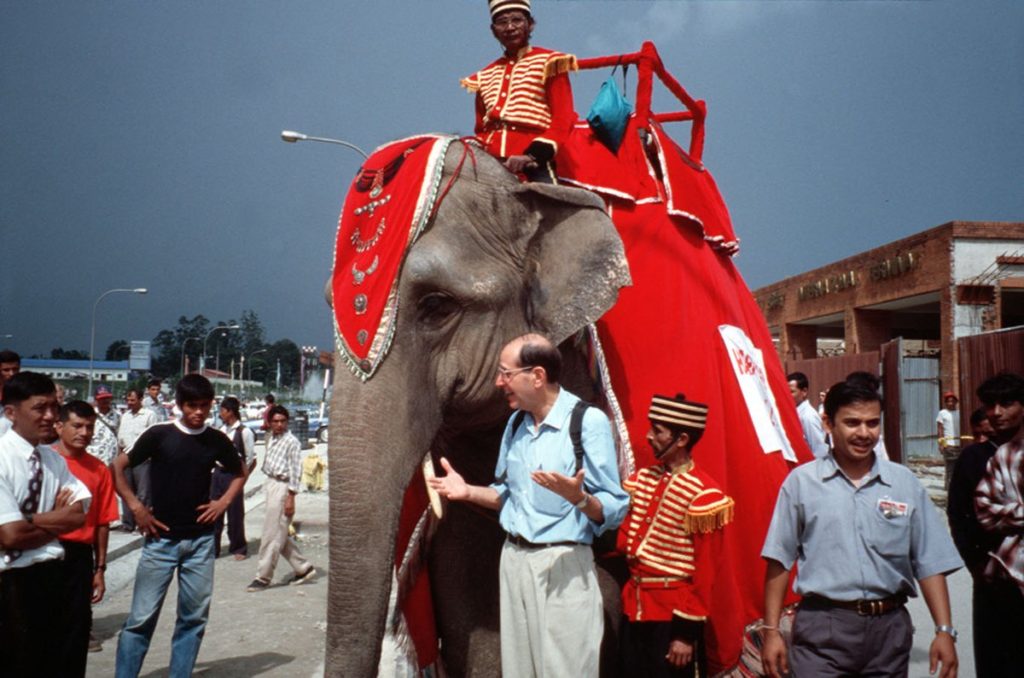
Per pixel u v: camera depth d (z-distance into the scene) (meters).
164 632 8.20
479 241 3.59
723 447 4.20
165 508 6.04
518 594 3.53
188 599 6.09
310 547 13.00
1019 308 27.42
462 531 4.05
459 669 4.10
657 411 3.90
